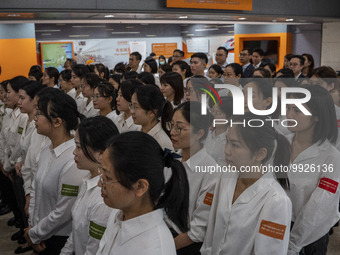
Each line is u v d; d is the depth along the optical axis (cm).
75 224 186
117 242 127
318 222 194
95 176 186
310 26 1042
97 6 529
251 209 161
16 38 889
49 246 228
